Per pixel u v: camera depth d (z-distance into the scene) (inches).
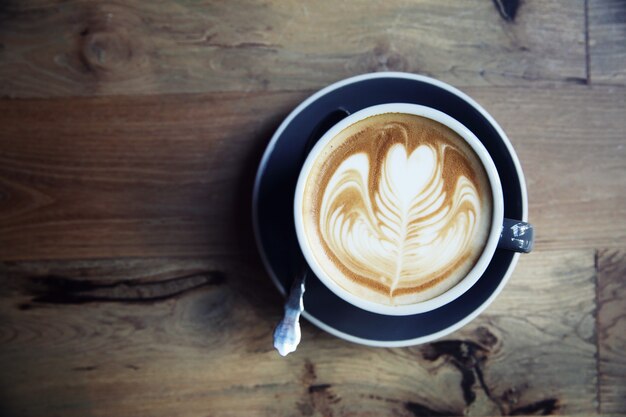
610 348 18.6
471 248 16.9
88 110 18.6
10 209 18.6
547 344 18.6
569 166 18.6
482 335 18.7
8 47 18.7
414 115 17.1
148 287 18.6
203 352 18.6
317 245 17.2
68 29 18.7
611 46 18.6
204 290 18.6
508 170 17.4
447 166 17.1
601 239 18.6
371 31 18.6
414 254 17.1
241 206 18.6
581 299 18.6
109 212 18.6
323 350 18.7
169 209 18.6
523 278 18.6
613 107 18.6
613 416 18.5
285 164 17.6
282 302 18.6
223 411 18.6
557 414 18.6
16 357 18.7
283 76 18.6
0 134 18.7
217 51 18.6
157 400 18.6
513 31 18.6
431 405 18.6
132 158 18.6
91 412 18.7
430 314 17.5
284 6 18.6
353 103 17.6
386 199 17.2
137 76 18.6
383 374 18.7
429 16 18.6
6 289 18.6
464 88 18.6
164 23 18.6
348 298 16.6
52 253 18.6
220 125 18.6
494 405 18.6
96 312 18.6
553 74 18.6
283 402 18.6
